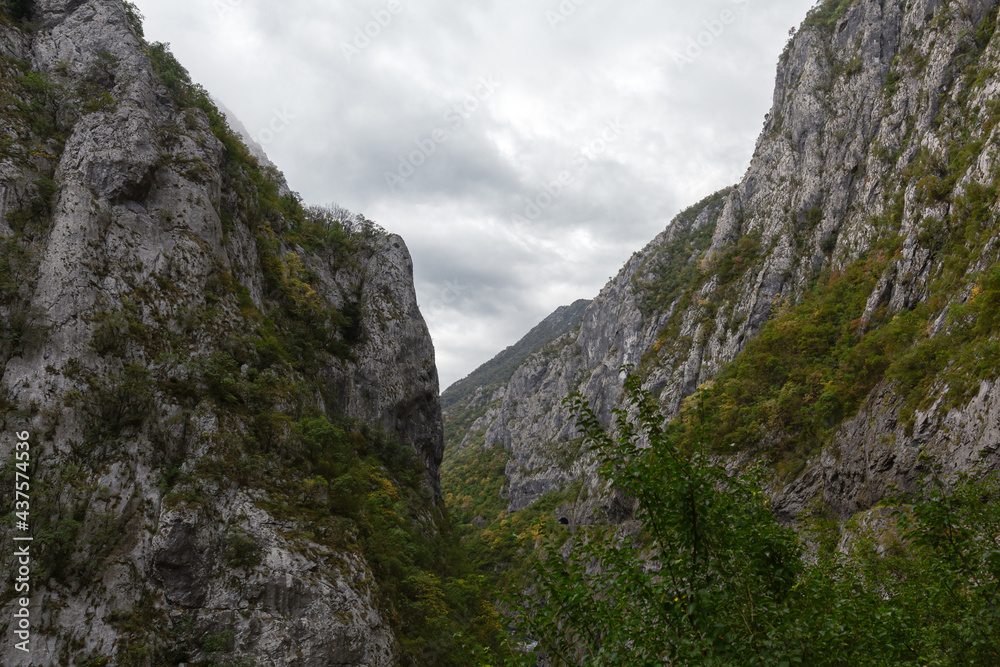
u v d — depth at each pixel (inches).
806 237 3818.9
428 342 2987.2
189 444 1274.6
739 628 330.6
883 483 1724.9
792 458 2315.5
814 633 327.6
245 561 1181.1
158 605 1081.4
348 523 1427.2
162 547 1117.1
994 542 396.5
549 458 6368.1
